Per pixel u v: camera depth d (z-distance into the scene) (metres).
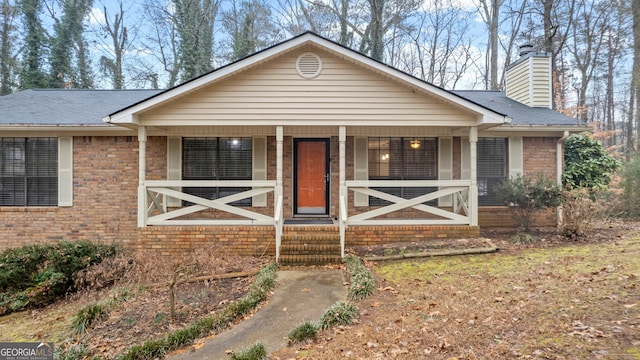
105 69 20.56
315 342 3.62
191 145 8.69
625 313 3.35
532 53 9.60
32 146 8.17
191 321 4.40
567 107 17.62
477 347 3.14
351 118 7.26
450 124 7.27
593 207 7.40
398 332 3.62
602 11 16.69
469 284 4.95
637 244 6.38
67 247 6.49
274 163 8.81
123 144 8.26
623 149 18.78
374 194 7.30
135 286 5.47
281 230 7.05
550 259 5.79
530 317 3.59
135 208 8.22
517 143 8.75
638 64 15.12
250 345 3.67
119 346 3.92
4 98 9.20
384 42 17.95
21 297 5.69
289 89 7.24
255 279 5.62
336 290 5.19
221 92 7.17
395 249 6.78
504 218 8.72
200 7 18.45
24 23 17.27
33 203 8.18
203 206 7.20
